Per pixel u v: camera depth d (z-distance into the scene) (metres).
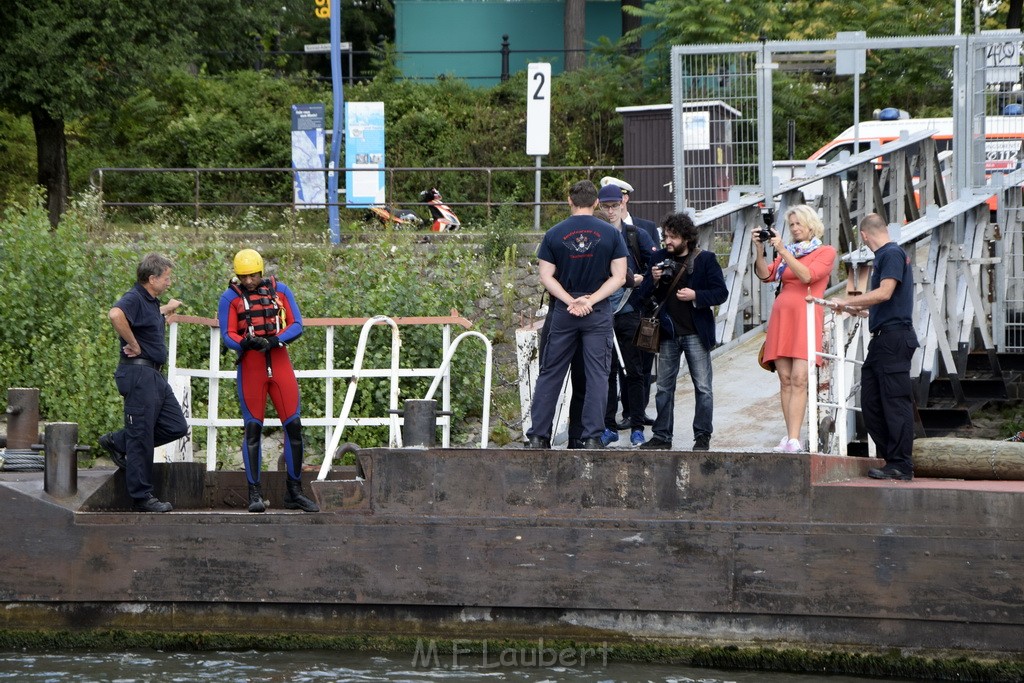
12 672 26.94
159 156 93.19
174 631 28.92
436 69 107.19
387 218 67.94
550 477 28.27
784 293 31.48
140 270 29.23
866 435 34.72
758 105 42.16
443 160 93.69
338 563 28.62
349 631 28.78
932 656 27.16
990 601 26.91
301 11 116.00
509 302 51.59
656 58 96.31
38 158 74.88
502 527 28.27
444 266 50.22
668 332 32.91
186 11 78.62
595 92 96.00
